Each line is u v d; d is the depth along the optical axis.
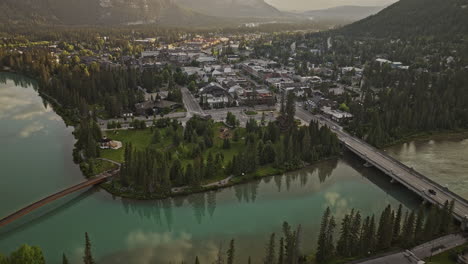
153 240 149.38
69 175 198.00
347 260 129.62
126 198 176.25
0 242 146.50
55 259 137.00
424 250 134.12
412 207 177.25
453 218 153.38
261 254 139.38
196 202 178.38
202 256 138.75
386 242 134.50
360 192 191.50
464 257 128.50
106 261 135.75
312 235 151.75
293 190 192.25
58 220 162.00
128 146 193.62
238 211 171.38
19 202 172.00
